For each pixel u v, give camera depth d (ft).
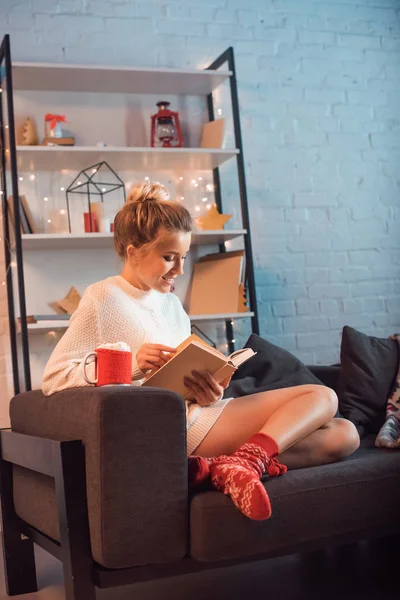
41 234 11.13
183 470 5.91
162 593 7.57
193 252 13.08
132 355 6.69
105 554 5.63
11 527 8.00
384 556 8.28
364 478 6.48
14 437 7.43
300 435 6.61
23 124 11.88
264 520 5.98
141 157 12.07
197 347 6.26
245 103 13.43
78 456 5.87
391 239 14.20
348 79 14.07
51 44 12.39
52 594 7.88
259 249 13.39
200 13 13.24
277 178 13.57
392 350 9.37
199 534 5.82
